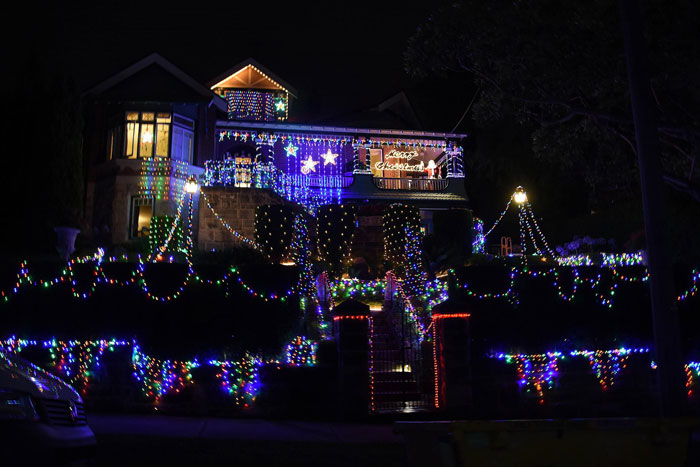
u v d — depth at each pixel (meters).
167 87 26.06
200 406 12.32
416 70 17.00
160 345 12.49
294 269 13.22
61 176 19.64
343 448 9.44
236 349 12.66
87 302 12.53
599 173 19.45
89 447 5.68
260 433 10.59
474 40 15.96
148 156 24.91
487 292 13.63
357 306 12.64
